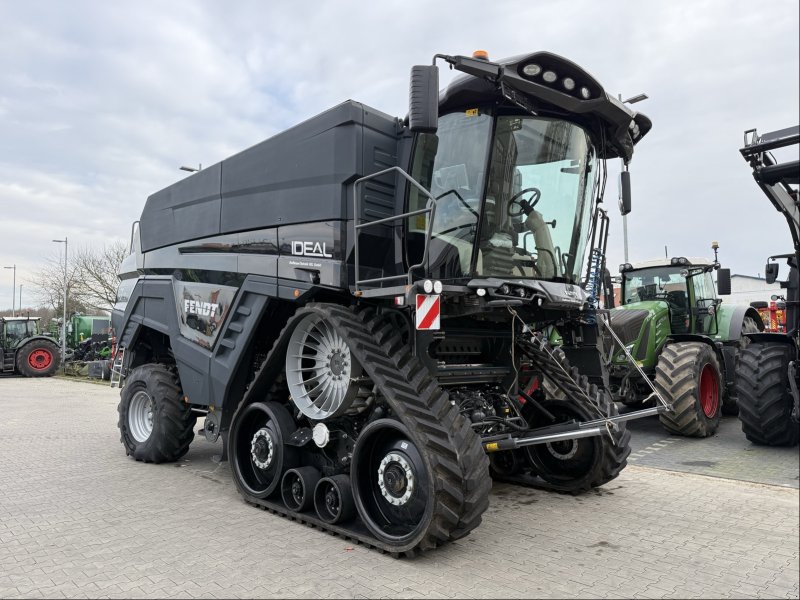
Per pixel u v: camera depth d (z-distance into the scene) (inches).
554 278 191.3
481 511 151.6
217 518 188.7
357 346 167.3
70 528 178.1
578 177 195.0
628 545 161.8
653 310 362.3
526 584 136.6
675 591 132.9
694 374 308.3
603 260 219.0
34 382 805.2
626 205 216.7
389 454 160.6
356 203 179.3
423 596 130.4
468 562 150.0
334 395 182.4
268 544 164.2
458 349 212.4
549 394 231.9
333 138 189.8
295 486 187.0
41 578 140.9
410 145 194.5
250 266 214.1
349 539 167.8
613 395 332.8
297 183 200.1
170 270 262.2
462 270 178.2
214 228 235.0
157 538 169.2
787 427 276.2
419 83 156.6
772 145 251.0
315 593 132.1
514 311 182.7
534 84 171.5
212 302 231.1
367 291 170.7
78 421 414.9
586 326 225.5
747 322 442.0
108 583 138.0
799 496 206.5
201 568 146.9
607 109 186.9
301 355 194.4
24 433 359.6
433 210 157.5
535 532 172.6
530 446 226.4
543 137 186.1
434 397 160.1
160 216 274.2
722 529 174.6
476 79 175.2
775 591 132.7
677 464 258.1
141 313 283.9
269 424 201.2
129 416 280.7
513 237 184.1
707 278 417.1
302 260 195.5
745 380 282.2
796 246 280.5
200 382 234.8
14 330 916.6
